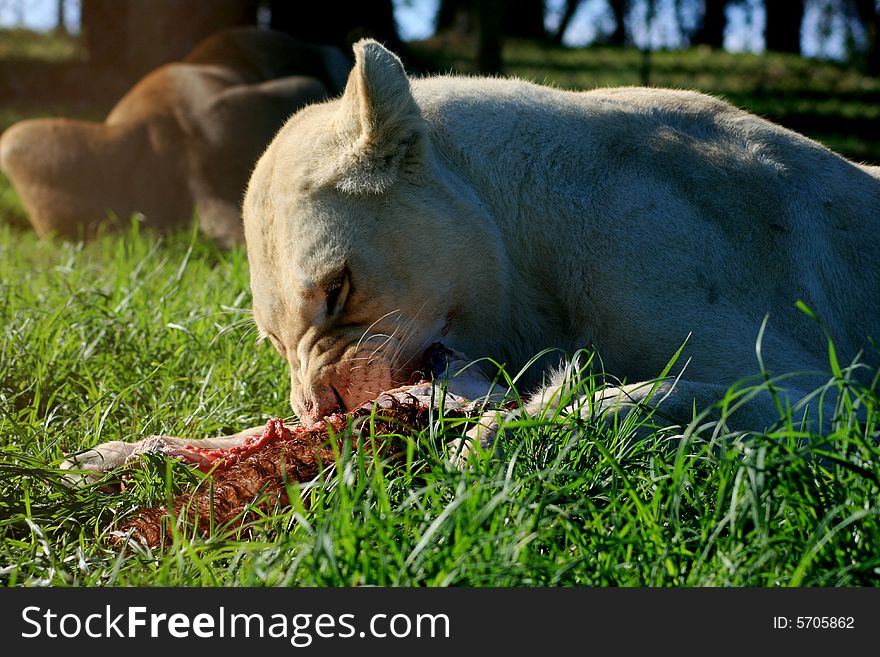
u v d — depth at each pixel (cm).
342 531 256
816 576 245
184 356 469
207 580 260
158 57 1183
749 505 257
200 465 328
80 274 582
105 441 381
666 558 246
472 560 247
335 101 411
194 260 720
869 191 405
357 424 315
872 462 271
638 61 1928
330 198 365
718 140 397
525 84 415
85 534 313
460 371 330
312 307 365
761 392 335
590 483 284
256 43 911
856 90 1798
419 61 1625
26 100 1432
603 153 385
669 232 367
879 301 389
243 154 830
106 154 840
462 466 296
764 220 376
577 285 372
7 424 379
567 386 329
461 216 373
